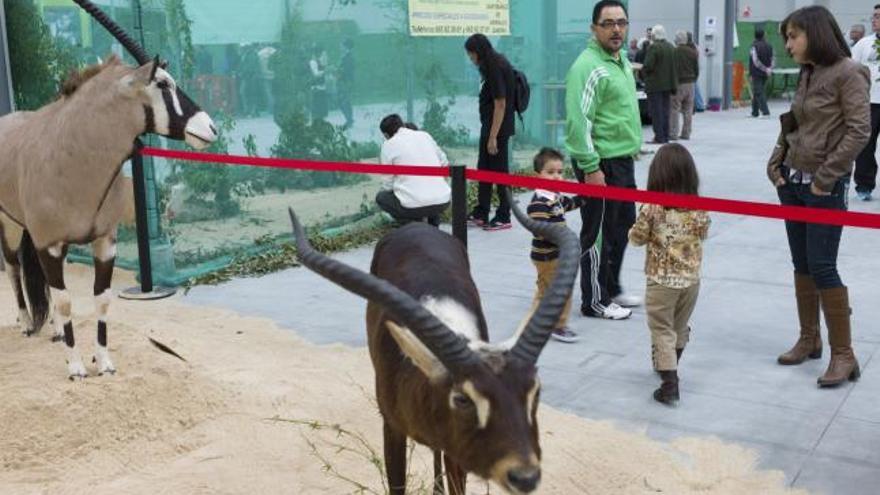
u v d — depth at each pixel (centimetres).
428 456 450
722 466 436
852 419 481
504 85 910
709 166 1305
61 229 490
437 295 323
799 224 537
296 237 298
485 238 918
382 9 983
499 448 248
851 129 485
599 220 638
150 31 752
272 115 871
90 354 542
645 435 470
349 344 622
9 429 450
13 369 516
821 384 521
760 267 786
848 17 2670
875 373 542
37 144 492
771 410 495
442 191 812
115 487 417
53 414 461
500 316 669
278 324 668
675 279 496
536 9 1237
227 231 841
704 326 637
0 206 547
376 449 458
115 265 829
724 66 2234
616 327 637
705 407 501
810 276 545
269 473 433
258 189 865
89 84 486
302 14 893
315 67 911
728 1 2209
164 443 463
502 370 257
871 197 1062
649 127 1895
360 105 969
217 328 654
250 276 803
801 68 514
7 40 881
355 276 269
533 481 245
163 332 624
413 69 1036
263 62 857
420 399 290
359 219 966
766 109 2019
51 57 849
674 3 2344
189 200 805
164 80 488
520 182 544
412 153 793
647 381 540
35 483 424
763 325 637
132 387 487
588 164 619
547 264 602
